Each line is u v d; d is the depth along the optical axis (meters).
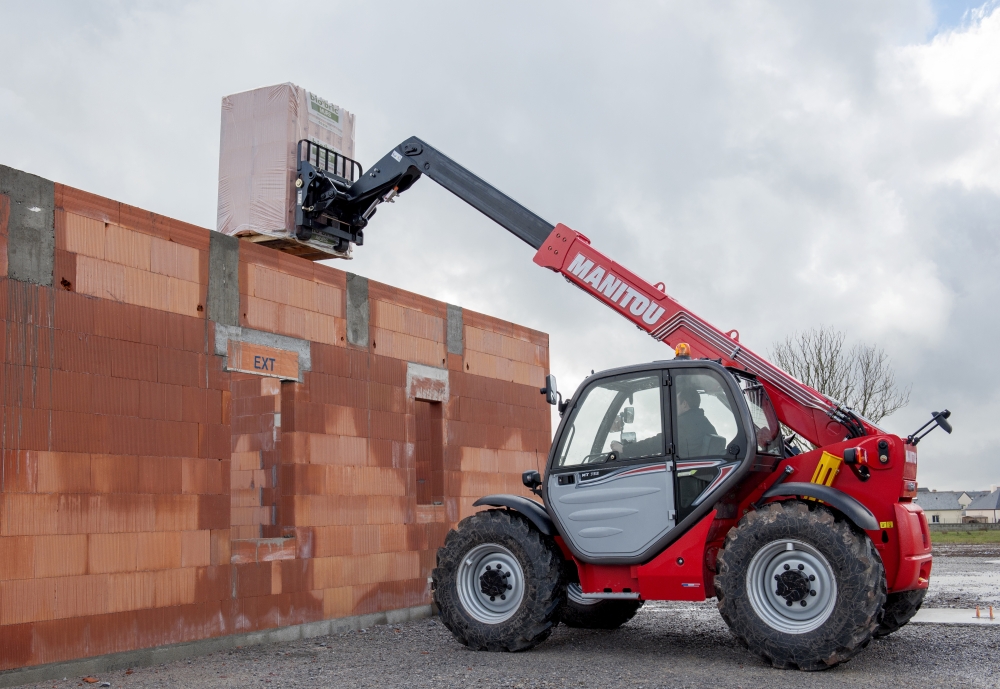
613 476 7.31
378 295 10.04
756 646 6.43
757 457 6.94
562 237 8.45
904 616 7.54
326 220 9.57
